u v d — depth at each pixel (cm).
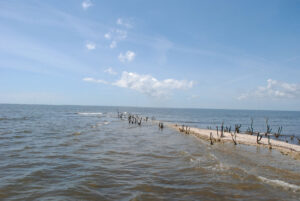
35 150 1708
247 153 1825
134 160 1479
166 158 1561
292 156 1741
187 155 1664
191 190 959
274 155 1769
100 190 931
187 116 11162
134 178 1102
